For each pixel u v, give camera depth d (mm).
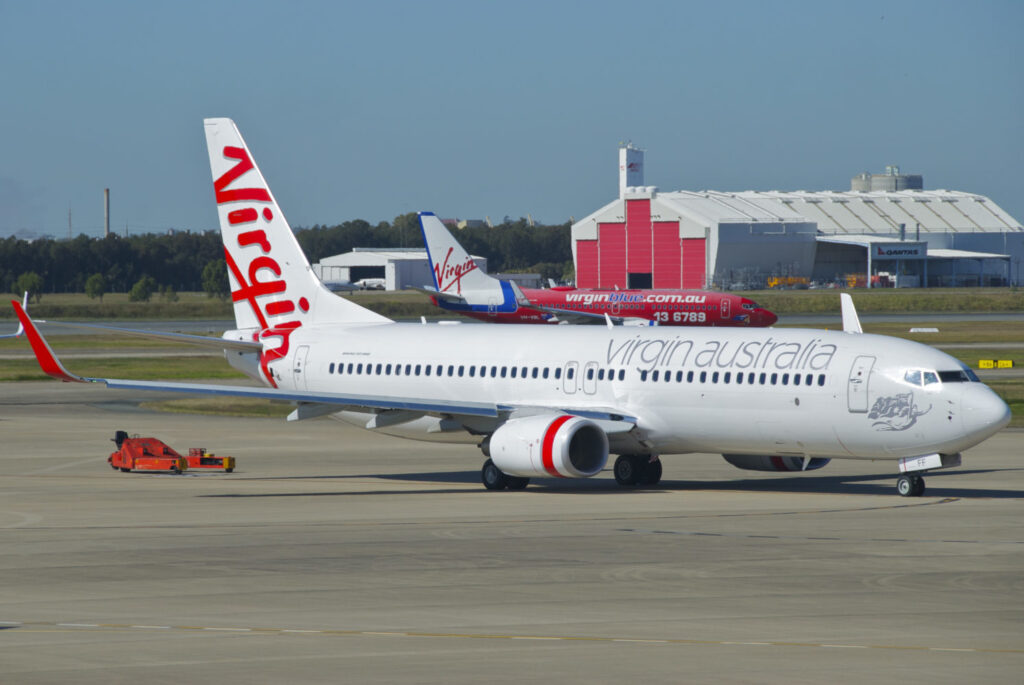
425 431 154000
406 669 61406
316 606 77438
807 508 123188
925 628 70938
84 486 145125
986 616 74125
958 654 64625
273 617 74125
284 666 62000
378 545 100938
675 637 68562
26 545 101312
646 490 141125
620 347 144125
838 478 152125
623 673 60688
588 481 151500
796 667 61875
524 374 148625
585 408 143625
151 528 110938
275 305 172500
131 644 66875
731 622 72500
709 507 124625
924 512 119875
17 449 185250
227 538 104938
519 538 104375
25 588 83500
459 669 61438
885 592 81312
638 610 75938
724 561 92938
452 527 111125
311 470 163125
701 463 169875
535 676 60125
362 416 161500
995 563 91812
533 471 134875
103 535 106688
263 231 171750
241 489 142500
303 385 165750
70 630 70438
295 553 97125
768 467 144125
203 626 71562
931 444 125312
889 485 144375
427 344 157875
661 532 107438
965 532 107000
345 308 168250
